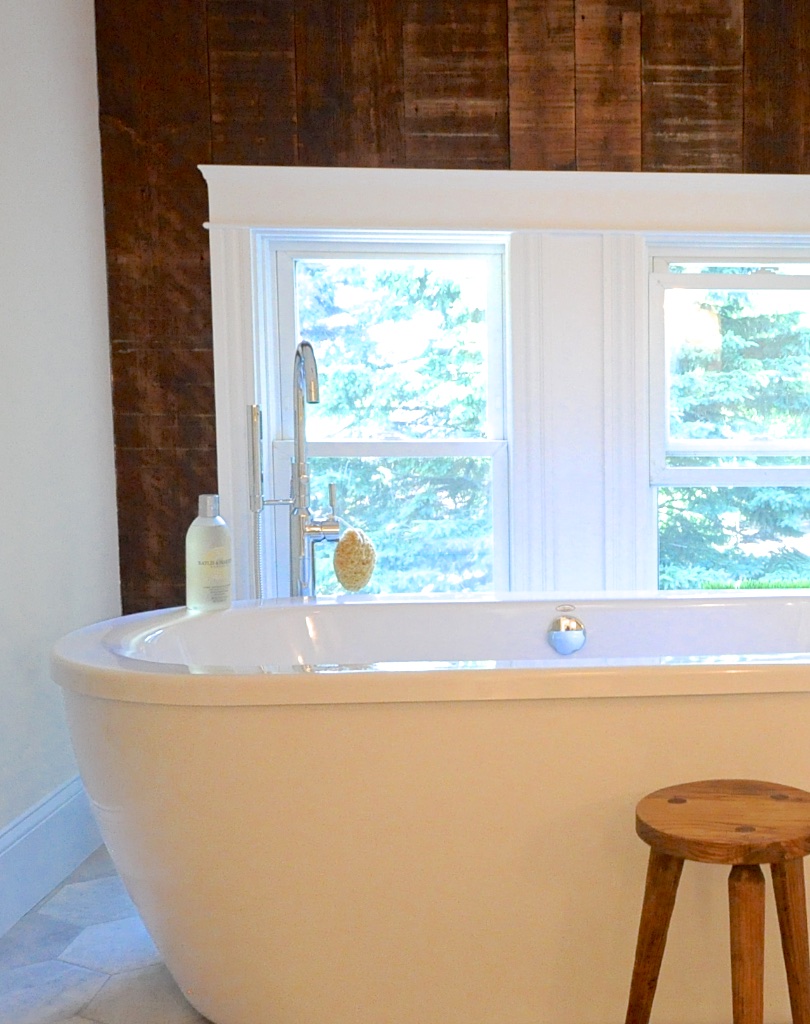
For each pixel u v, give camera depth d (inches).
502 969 53.2
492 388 100.7
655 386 100.8
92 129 91.3
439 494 100.5
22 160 75.6
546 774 50.5
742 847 40.4
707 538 102.9
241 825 50.2
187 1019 57.8
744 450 102.1
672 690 50.1
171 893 52.7
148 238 93.9
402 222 94.8
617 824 51.3
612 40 95.8
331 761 49.6
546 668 50.3
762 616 79.7
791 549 103.2
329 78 94.2
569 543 98.2
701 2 96.4
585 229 96.0
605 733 50.5
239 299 94.0
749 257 101.3
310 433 100.1
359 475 100.2
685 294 101.4
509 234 96.1
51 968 64.0
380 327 100.2
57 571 80.4
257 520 86.4
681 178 96.5
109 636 63.7
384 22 94.2
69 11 86.3
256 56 93.5
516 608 78.9
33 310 76.8
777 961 54.6
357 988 53.1
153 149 93.5
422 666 51.0
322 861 50.7
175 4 93.0
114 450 94.8
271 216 93.8
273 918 51.7
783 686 50.7
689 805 45.1
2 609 70.2
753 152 97.7
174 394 94.8
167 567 95.7
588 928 52.8
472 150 95.3
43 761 76.7
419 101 94.7
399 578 101.0
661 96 96.5
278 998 53.6
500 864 51.3
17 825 71.7
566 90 95.7
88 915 72.0
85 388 87.7
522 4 94.9
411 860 50.9
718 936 53.4
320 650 77.4
